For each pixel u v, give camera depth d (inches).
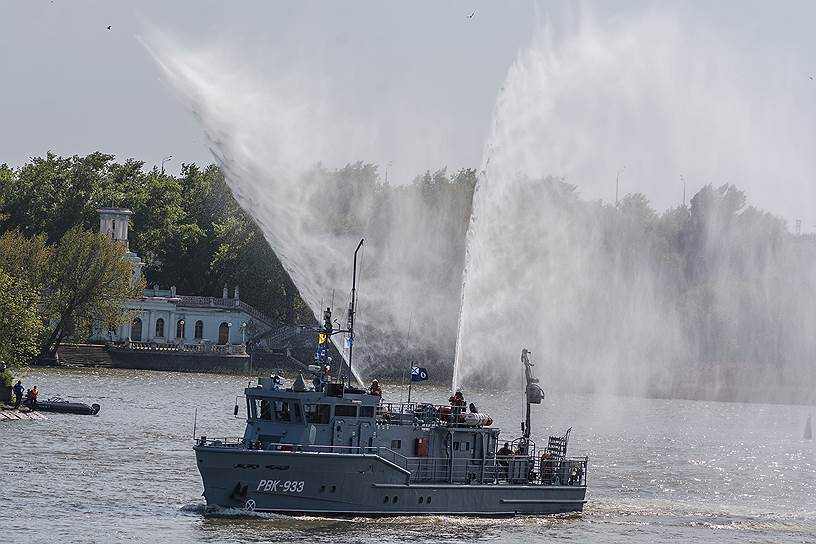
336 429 7500.0
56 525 7322.8
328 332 7751.0
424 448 7726.4
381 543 6988.2
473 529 7598.4
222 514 7445.9
